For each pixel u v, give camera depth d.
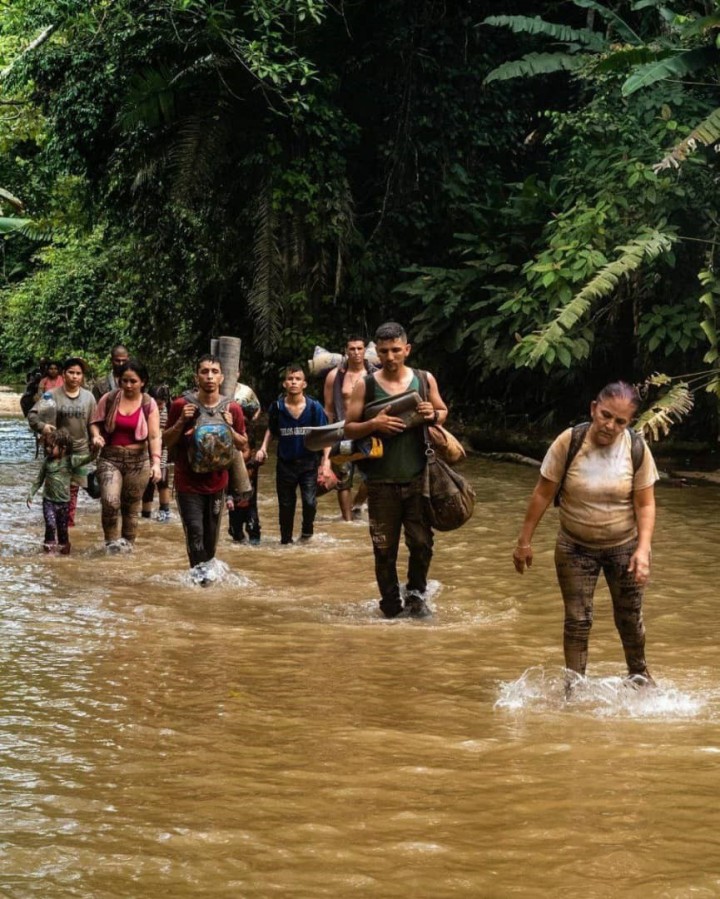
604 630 8.50
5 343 43.69
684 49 17.69
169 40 22.55
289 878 4.10
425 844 4.41
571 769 5.35
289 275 24.41
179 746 5.67
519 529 13.42
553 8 24.89
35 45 24.92
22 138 29.92
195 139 22.94
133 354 27.33
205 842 4.42
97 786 5.07
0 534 12.77
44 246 45.03
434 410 8.70
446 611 9.15
